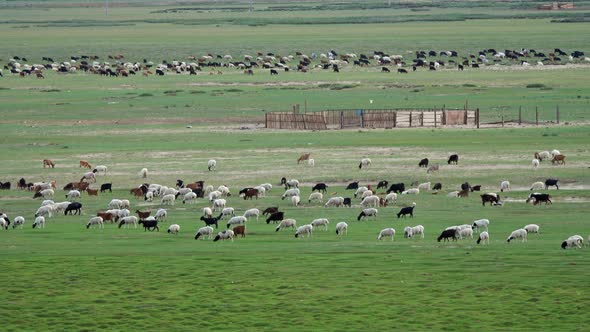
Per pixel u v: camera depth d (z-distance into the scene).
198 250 52.84
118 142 97.62
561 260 48.06
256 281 45.88
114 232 59.97
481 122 106.25
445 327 39.31
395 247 52.47
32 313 42.19
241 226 57.94
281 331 39.41
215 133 102.06
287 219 60.75
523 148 87.62
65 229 61.44
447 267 47.25
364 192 70.06
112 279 46.84
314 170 80.56
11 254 52.50
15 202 72.50
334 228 59.62
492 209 65.12
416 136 96.38
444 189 72.81
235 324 40.38
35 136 102.50
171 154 89.69
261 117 113.38
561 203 66.88
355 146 90.94
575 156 83.06
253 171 81.06
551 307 41.12
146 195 71.50
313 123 104.12
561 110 112.56
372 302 42.44
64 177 81.56
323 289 44.38
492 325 39.34
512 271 46.16
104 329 40.12
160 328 40.16
